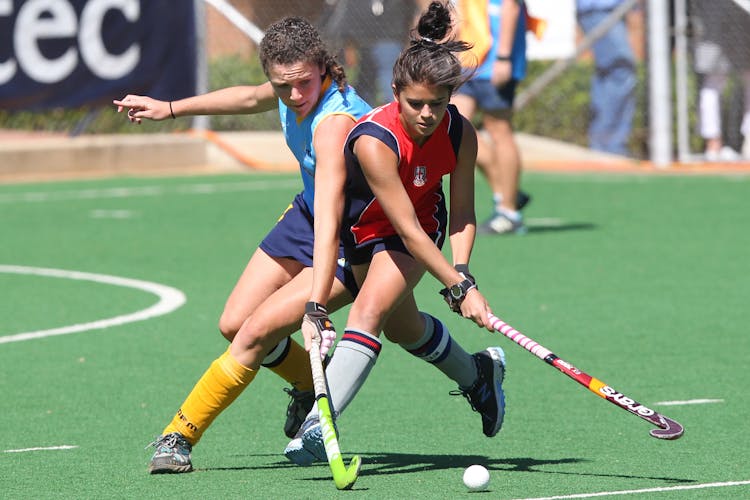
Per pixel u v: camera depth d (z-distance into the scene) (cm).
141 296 3472
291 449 1825
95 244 4397
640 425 2181
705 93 6662
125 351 2822
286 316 1872
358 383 1822
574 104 6931
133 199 5616
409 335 1950
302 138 1897
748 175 6262
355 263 1889
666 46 6612
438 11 1750
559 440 2092
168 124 6975
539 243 4334
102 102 6362
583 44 6712
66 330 3045
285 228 1970
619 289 3503
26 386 2514
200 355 2780
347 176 1825
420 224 1859
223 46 7069
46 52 6234
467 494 1755
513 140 4509
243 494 1772
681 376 2536
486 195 5716
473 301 1777
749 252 4109
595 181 6138
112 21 6350
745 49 6625
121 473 1902
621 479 1833
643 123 6806
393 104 1798
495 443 2081
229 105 2017
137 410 2325
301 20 1844
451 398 2397
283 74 1806
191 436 1909
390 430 2177
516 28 4388
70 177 6481
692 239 4388
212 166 6850
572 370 1722
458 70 1702
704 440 2069
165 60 6475
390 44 6372
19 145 6406
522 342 1750
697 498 1725
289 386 2514
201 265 3959
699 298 3362
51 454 2023
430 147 1794
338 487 1752
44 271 3881
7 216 5116
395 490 1783
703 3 6612
